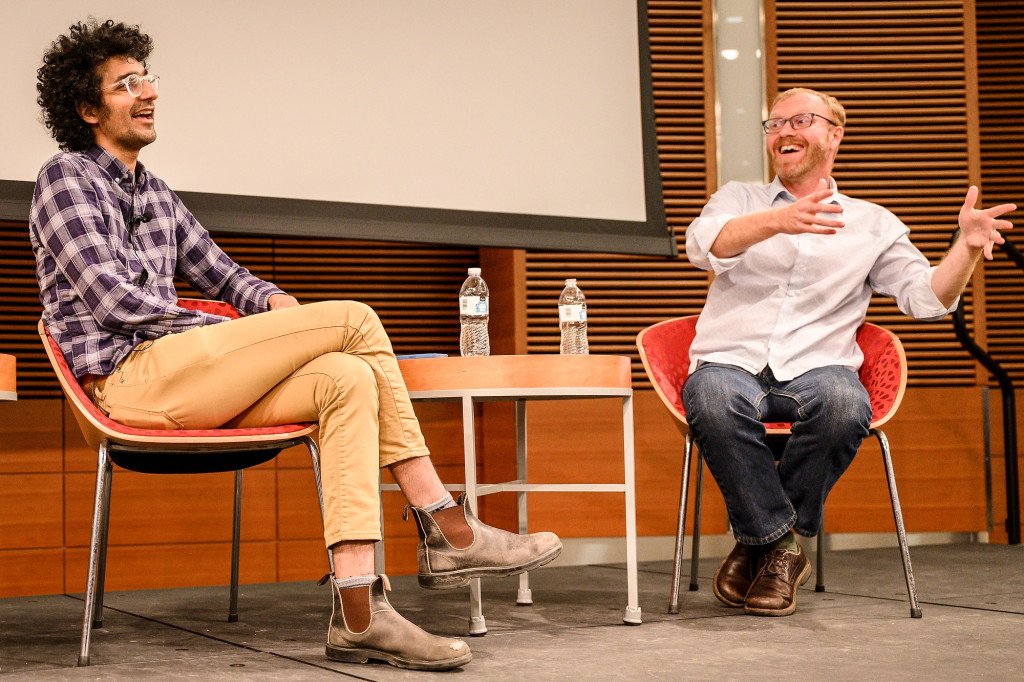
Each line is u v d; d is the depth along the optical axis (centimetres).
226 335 206
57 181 215
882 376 268
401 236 345
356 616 194
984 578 312
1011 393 409
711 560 382
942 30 423
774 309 276
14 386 227
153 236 232
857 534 402
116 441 204
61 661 204
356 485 195
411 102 352
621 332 398
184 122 324
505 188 363
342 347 204
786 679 176
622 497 383
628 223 378
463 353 291
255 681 179
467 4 362
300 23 339
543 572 353
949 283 258
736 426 249
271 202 331
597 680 177
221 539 360
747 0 414
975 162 423
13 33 304
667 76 407
